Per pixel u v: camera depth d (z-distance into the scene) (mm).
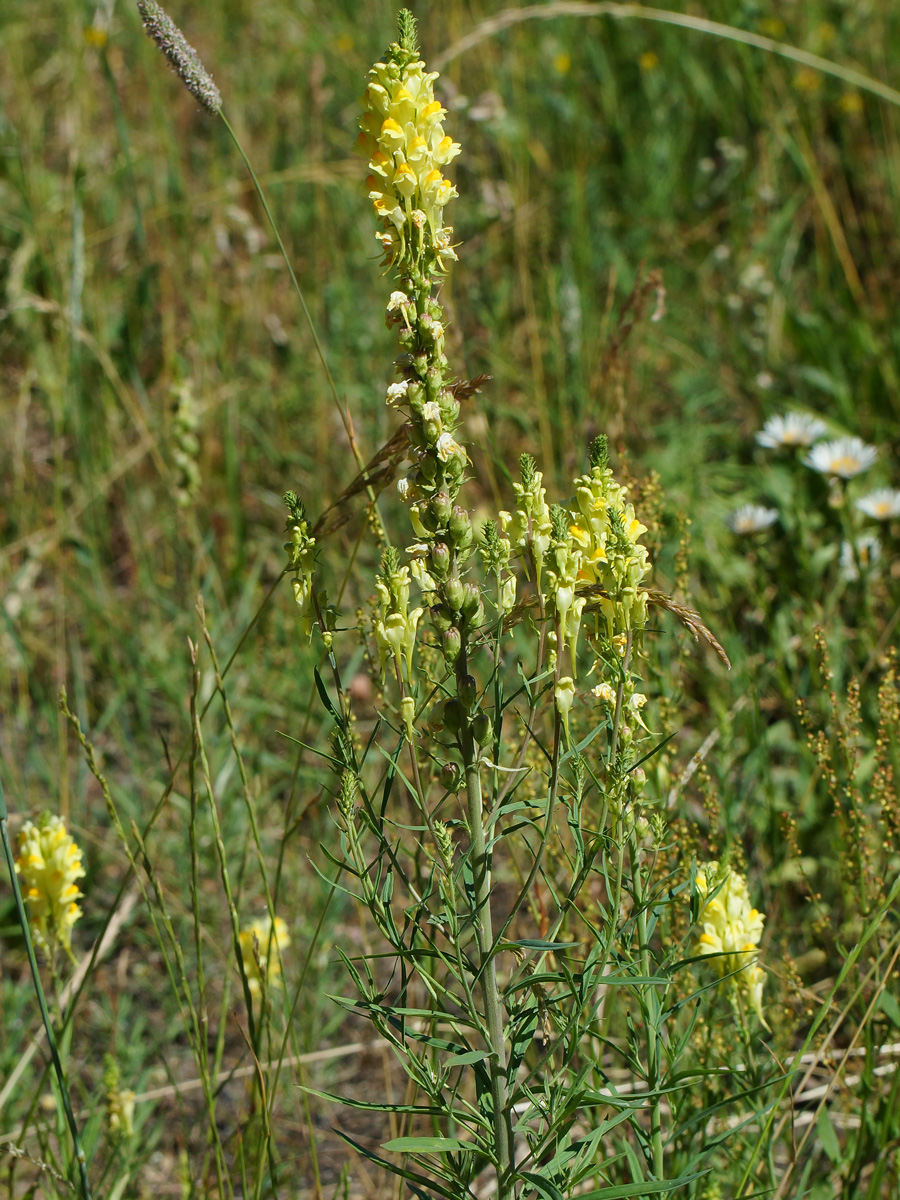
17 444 4422
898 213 5219
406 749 2811
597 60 6250
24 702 3756
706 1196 1946
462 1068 1914
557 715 1476
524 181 5242
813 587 3492
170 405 4281
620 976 1550
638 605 1520
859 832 2324
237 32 6977
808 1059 2531
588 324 4664
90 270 5062
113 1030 2807
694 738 3223
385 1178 2518
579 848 1528
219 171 5566
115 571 4629
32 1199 2182
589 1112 2029
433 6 6211
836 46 6047
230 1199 2051
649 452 4246
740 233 5566
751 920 1981
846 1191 1984
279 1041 2781
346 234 5582
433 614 1464
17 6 7039
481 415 3066
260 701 3672
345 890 1535
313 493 4371
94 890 3348
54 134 6266
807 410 4312
